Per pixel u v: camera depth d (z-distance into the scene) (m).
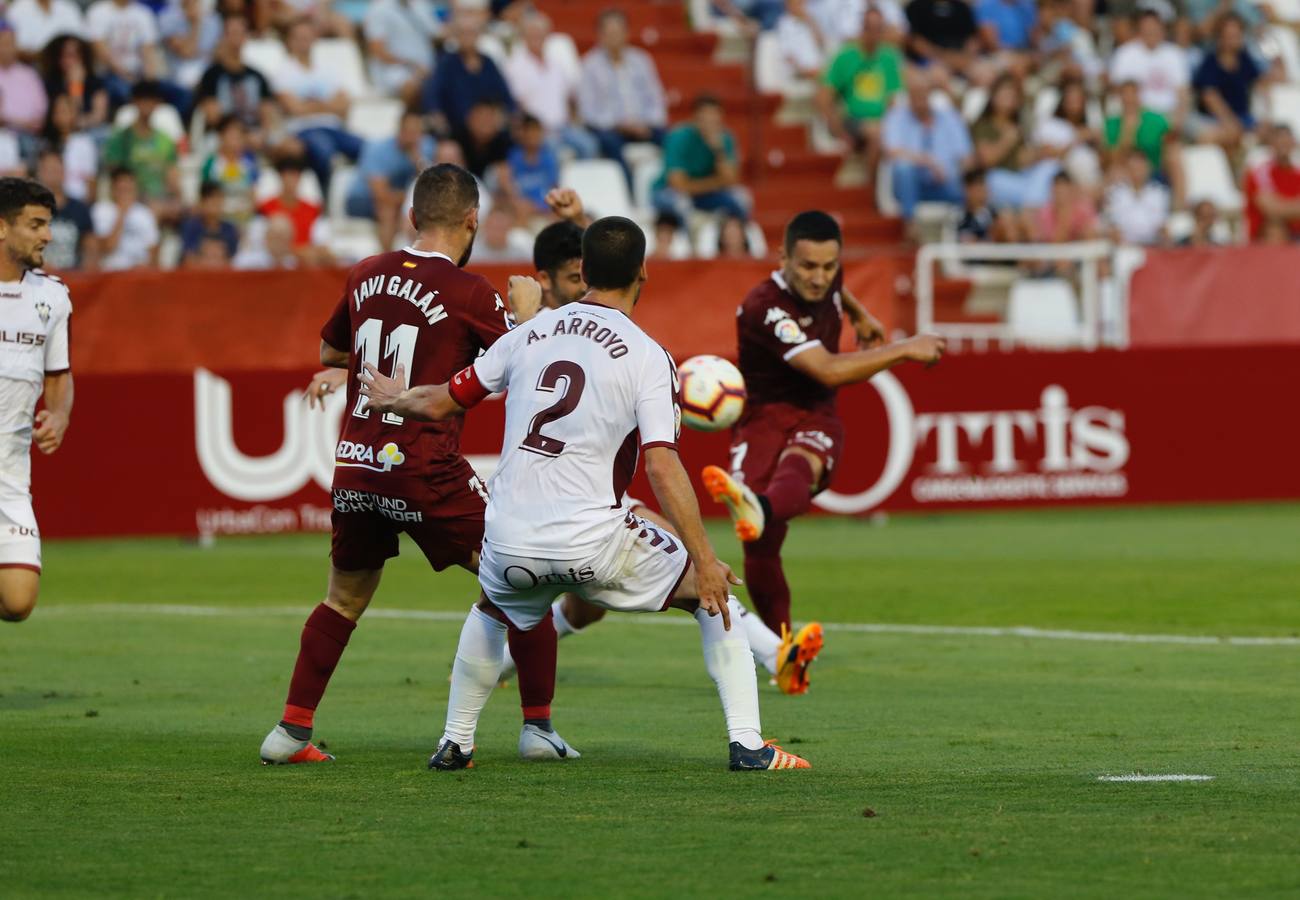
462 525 19.56
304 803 17.22
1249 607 33.50
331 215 57.75
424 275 19.52
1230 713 22.73
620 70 63.91
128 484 45.69
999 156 63.00
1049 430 49.56
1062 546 43.31
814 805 16.86
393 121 61.19
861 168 67.06
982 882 13.84
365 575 19.95
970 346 54.97
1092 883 13.77
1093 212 61.19
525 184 58.34
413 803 17.17
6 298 22.83
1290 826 15.77
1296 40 77.06
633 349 17.80
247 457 46.22
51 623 32.94
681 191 59.78
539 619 18.78
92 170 56.16
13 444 23.00
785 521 25.59
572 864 14.57
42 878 14.28
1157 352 49.97
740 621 18.97
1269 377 50.50
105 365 45.62
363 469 19.42
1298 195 61.62
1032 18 71.31
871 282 47.88
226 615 33.97
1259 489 50.53
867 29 66.62
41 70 57.44
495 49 66.44
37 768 19.28
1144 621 31.95
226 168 54.88
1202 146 67.69
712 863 14.55
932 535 45.94
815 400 26.69
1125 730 21.48
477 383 18.33
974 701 23.97
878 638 30.34
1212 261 51.78
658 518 20.69
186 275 45.94
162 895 13.76
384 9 64.69
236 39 58.66
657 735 21.52
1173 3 73.81
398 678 26.67
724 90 69.50
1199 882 13.77
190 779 18.58
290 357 46.75
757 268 47.47
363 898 13.61
